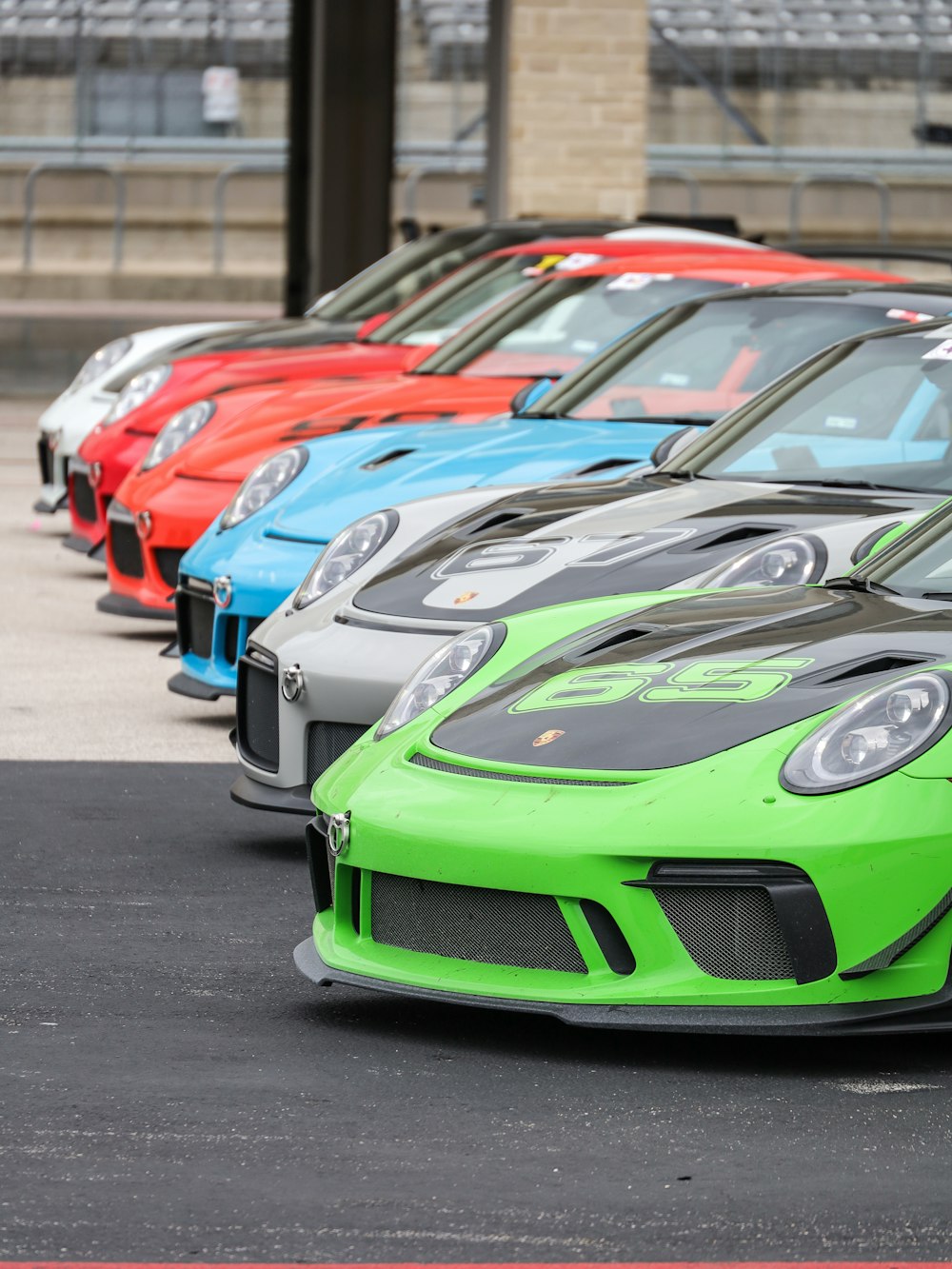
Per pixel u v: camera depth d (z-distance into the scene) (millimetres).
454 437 16031
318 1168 7699
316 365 22062
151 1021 9523
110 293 77188
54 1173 7613
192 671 15844
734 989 8531
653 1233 7125
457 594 12273
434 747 9602
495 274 23078
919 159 86688
